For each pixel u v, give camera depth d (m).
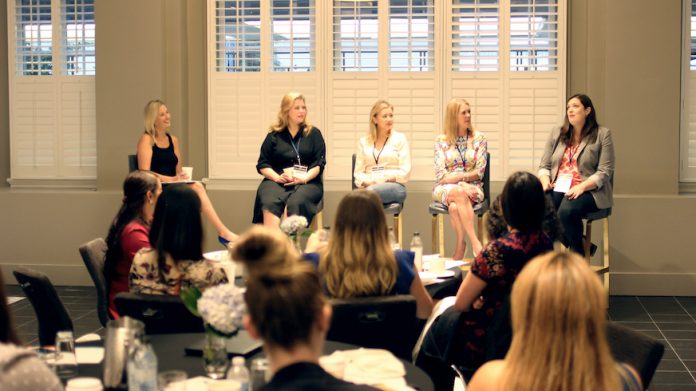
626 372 1.97
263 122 6.87
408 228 6.66
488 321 3.20
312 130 6.19
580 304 1.66
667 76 6.26
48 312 3.22
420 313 3.33
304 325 1.57
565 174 5.79
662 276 6.32
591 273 1.70
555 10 6.65
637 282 6.34
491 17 6.70
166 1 6.73
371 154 6.12
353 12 6.78
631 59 6.28
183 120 6.85
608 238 6.15
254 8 6.83
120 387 2.23
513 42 6.68
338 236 2.97
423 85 6.77
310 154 6.14
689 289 6.31
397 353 2.84
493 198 6.69
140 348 2.14
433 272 4.20
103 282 3.83
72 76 7.00
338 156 6.86
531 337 1.69
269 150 6.16
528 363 1.68
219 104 6.90
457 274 4.21
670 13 6.23
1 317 1.89
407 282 3.18
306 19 6.83
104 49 6.68
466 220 5.70
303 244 6.06
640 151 6.32
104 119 6.72
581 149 5.73
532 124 6.69
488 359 3.00
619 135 6.32
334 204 6.66
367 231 2.95
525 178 3.14
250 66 6.87
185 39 6.87
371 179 6.00
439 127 6.77
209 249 6.76
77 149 7.04
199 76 6.95
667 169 6.32
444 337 3.27
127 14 6.64
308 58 6.83
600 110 6.54
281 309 1.56
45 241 6.81
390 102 6.80
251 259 1.84
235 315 2.28
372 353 2.53
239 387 2.06
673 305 6.04
